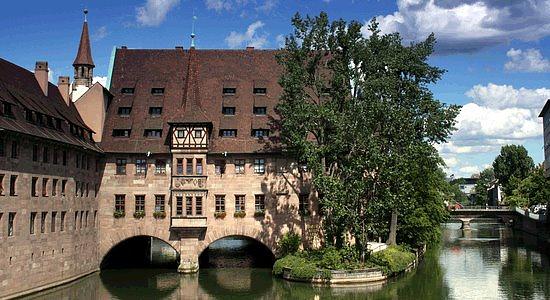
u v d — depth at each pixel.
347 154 54.44
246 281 52.62
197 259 57.94
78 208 53.53
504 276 55.38
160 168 59.38
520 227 117.56
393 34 57.19
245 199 59.25
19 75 50.34
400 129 53.22
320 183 51.56
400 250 59.69
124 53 67.69
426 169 62.91
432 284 50.72
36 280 45.56
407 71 58.31
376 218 54.75
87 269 55.72
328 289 48.53
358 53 54.75
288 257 54.94
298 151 55.66
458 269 60.22
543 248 81.06
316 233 59.06
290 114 55.00
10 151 42.03
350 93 56.12
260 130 60.69
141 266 63.16
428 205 66.25
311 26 55.25
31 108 46.38
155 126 60.47
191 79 60.59
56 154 49.28
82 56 63.62
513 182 145.12
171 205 58.34
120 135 60.50
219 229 58.69
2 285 40.66
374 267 52.16
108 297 45.22
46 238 47.09
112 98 63.62
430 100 57.59
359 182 51.06
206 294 46.72
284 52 57.34
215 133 60.38
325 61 66.44
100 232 58.91
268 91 63.97
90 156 56.97
